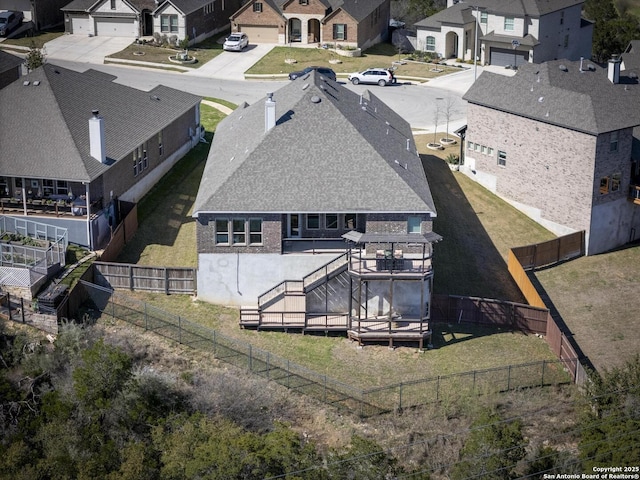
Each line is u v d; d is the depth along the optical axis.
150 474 42.50
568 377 51.16
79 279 53.94
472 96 71.50
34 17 106.25
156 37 102.25
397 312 53.72
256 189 53.84
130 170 63.94
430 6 120.56
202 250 54.16
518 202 69.62
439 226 65.94
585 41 107.31
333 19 102.88
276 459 42.28
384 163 55.16
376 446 42.94
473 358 51.97
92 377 46.78
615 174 65.50
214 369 50.25
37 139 59.72
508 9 100.12
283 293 53.47
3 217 58.59
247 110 66.38
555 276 63.00
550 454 43.75
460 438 46.44
